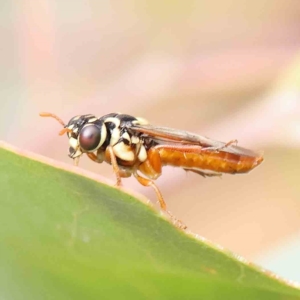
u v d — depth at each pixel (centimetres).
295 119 8
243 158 8
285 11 8
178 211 8
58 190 6
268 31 8
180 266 6
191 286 6
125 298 7
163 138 8
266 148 8
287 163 8
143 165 8
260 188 8
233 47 8
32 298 7
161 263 6
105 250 6
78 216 6
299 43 8
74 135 8
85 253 6
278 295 6
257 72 8
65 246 6
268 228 8
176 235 6
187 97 8
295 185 8
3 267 7
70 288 7
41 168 6
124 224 6
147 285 7
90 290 7
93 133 8
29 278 7
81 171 6
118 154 8
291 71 8
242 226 8
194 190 8
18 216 6
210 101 8
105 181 6
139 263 6
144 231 6
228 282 6
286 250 8
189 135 8
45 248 7
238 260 6
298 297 6
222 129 8
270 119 8
